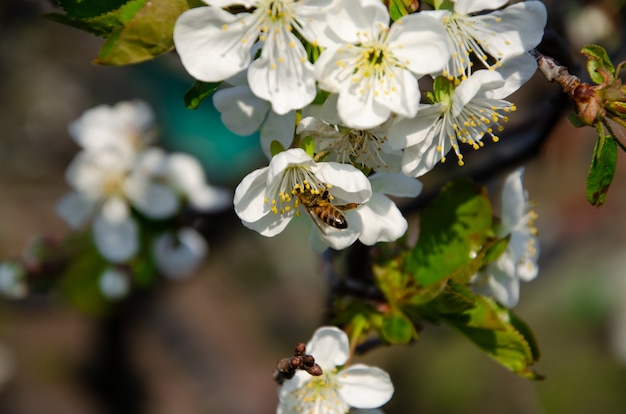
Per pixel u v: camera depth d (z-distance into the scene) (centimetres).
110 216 59
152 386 103
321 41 42
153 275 61
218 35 42
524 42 43
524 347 46
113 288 60
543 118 53
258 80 42
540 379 46
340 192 43
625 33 61
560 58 48
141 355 102
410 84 41
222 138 74
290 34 42
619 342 93
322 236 43
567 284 94
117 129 61
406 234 48
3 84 105
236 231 76
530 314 95
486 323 46
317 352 45
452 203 47
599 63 43
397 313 47
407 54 42
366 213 43
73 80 104
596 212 90
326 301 49
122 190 59
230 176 74
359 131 42
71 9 42
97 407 100
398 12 42
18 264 61
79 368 105
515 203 47
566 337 95
